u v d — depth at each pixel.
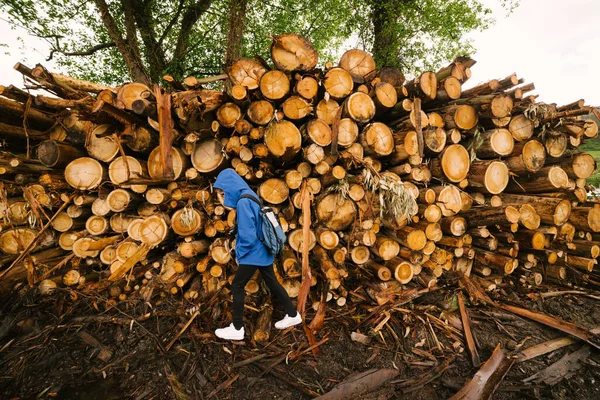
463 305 3.17
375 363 2.49
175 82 3.08
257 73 3.21
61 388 2.23
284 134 2.98
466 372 2.43
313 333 2.78
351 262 3.49
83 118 2.69
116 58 9.59
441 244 3.58
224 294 3.22
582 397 2.20
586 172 3.77
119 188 3.17
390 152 3.21
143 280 3.33
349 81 3.14
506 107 3.20
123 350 2.59
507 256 3.51
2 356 2.51
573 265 3.69
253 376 2.35
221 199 3.18
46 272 3.21
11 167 3.02
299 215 3.39
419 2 9.56
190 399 2.14
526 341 2.79
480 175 3.39
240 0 7.80
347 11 9.44
